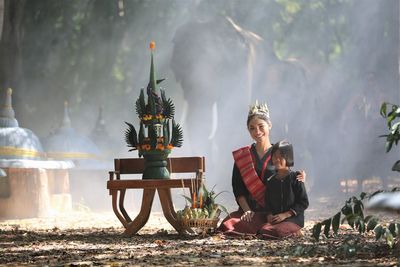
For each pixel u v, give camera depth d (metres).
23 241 10.47
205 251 8.88
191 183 10.79
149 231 11.96
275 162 10.38
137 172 11.41
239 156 10.52
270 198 10.30
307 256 8.34
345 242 8.62
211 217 10.52
